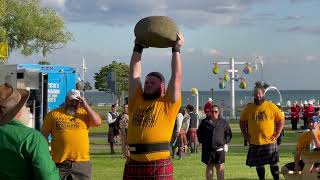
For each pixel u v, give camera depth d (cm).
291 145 2467
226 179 1341
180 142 1844
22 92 407
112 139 2048
